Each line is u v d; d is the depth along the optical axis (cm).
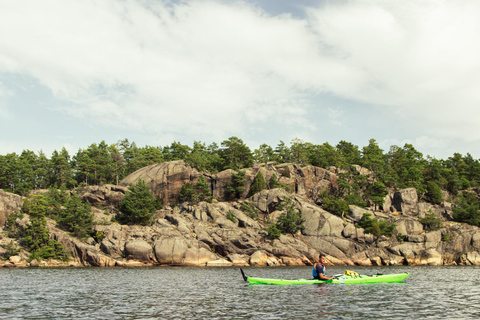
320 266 4159
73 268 7812
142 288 3931
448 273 6209
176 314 2455
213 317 2353
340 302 2872
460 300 3019
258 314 2438
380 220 10350
